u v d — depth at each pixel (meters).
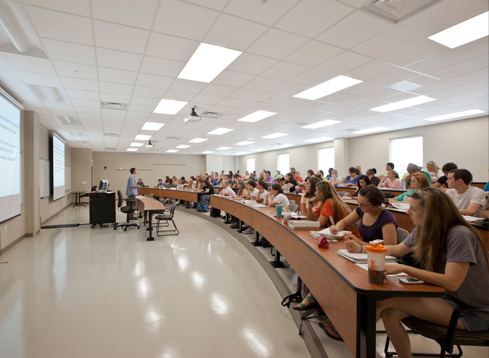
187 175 17.17
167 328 2.03
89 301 2.47
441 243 1.26
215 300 2.50
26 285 2.85
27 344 1.82
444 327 1.24
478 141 6.73
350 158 10.20
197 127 7.82
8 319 2.16
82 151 12.33
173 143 11.43
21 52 3.08
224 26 2.59
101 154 15.24
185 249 4.29
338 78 4.05
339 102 5.33
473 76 3.99
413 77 4.01
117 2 2.20
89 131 8.23
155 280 2.99
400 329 1.24
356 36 2.82
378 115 6.51
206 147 13.05
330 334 1.76
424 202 1.33
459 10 2.39
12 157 4.25
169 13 2.37
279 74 3.85
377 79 4.09
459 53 3.23
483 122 6.64
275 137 10.02
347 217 2.18
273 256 3.48
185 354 1.72
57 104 5.10
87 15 2.37
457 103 5.46
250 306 2.38
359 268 1.34
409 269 1.19
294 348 1.80
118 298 2.54
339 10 2.38
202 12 2.37
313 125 7.75
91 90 4.39
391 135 8.80
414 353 1.59
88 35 2.71
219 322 2.12
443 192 1.31
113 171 15.45
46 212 7.01
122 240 4.92
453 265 1.16
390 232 1.76
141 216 7.59
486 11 2.42
